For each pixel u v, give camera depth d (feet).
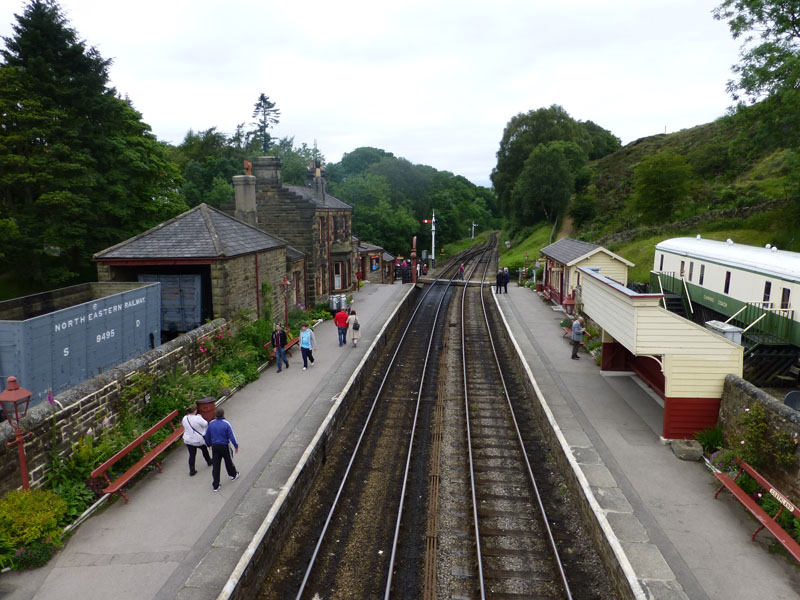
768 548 27.94
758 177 157.07
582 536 32.19
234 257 58.18
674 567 26.21
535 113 255.29
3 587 24.41
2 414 35.04
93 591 24.22
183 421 34.42
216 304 57.11
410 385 61.98
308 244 90.07
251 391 52.03
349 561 29.96
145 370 40.91
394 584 28.09
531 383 55.11
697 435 39.60
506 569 29.25
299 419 44.78
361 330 79.25
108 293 54.70
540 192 214.90
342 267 102.68
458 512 35.06
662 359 40.47
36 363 36.70
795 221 104.12
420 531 32.91
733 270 65.26
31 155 84.38
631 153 273.95
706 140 230.89
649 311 39.63
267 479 34.63
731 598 24.11
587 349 67.41
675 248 84.43
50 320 38.04
